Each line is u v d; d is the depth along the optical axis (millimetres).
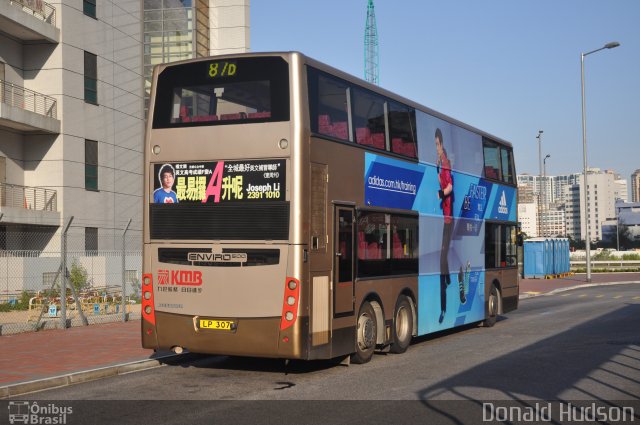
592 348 13992
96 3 33031
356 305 11664
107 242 33344
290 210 10156
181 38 43125
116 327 17531
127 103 35156
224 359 12961
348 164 11523
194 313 10641
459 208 16484
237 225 10422
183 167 10812
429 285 14711
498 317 22109
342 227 11250
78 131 31625
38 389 9844
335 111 11289
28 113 28719
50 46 30781
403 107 13922
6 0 27469
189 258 10695
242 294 10352
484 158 18375
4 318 19812
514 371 11266
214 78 10781
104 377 11000
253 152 10383
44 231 30328
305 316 10164
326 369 11711
